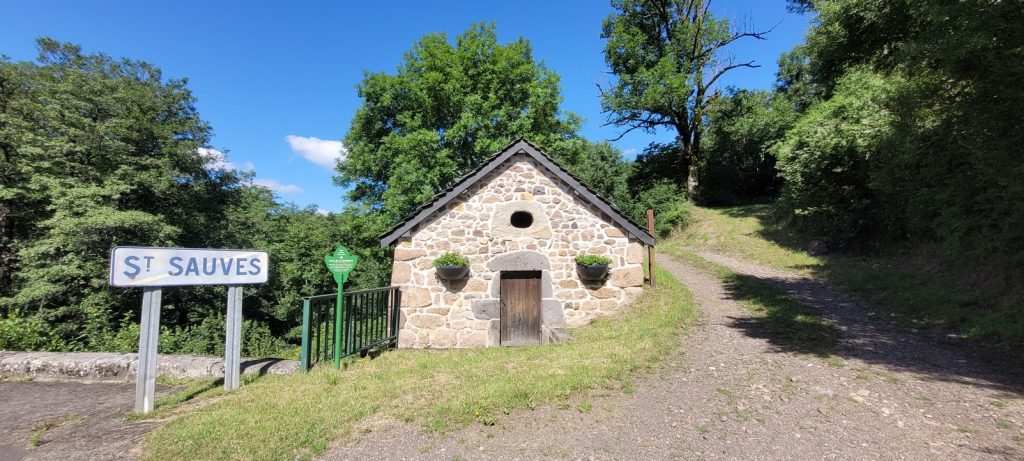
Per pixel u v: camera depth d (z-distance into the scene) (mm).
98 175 15930
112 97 17094
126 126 16938
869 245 12805
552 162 9273
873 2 10453
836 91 14609
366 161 19078
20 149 15234
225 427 4008
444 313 8969
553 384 4855
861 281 10188
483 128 18172
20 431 4141
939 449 3416
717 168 29500
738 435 3752
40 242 14734
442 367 6039
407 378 5512
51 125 16141
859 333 6949
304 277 24234
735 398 4562
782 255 14969
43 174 15547
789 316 8008
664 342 6660
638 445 3619
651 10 28250
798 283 11258
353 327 7113
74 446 3781
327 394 4938
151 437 3879
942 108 7324
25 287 14516
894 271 10398
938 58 6613
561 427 3961
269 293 23609
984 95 6246
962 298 7746
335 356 6277
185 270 4980
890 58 10773
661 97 25859
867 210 12789
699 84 27109
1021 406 4105
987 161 6457
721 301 9852
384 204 18406
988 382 4762
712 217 23172
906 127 8484
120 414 4598
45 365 5977
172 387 5660
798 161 14383
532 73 20531
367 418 4242
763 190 28906
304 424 4055
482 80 19359
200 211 20734
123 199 16953
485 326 8961
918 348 6113
